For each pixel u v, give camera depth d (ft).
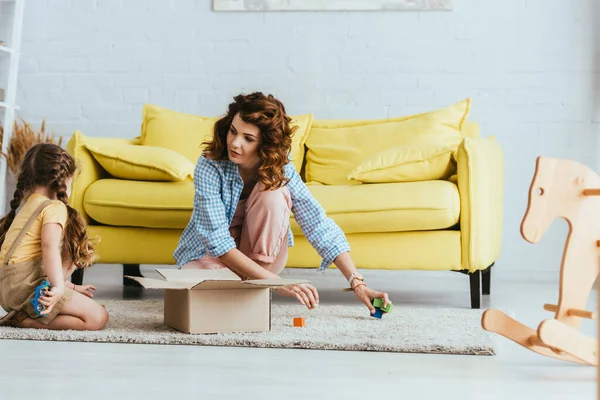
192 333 6.63
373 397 4.73
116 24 13.48
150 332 6.81
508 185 13.07
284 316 7.99
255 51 13.32
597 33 12.89
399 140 11.07
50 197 7.20
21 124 13.32
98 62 13.52
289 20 13.26
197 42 13.39
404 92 13.16
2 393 4.72
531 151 13.04
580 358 5.48
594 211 5.60
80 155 10.13
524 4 13.00
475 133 11.32
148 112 11.71
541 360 5.91
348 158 11.09
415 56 13.14
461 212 9.20
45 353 5.98
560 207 5.48
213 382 5.08
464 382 5.16
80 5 13.52
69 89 13.56
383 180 9.79
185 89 13.43
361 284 7.82
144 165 9.89
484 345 6.19
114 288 11.14
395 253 9.30
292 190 7.92
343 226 9.23
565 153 12.98
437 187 9.23
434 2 13.05
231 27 13.34
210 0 13.34
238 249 8.02
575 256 5.57
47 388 4.87
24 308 6.89
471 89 13.08
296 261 9.56
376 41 13.17
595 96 12.91
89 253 7.30
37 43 13.57
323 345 6.31
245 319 6.81
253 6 13.25
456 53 13.08
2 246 7.05
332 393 4.81
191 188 9.74
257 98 7.28
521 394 4.85
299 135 11.43
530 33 12.99
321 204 9.30
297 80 13.28
